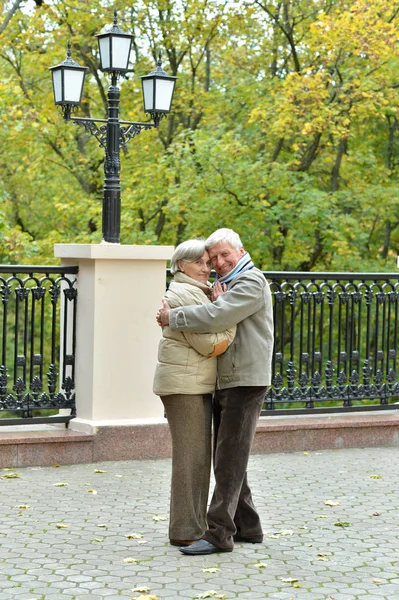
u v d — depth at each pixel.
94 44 20.23
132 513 6.07
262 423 8.23
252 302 5.11
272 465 7.65
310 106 17.84
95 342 7.63
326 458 7.96
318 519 6.02
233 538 5.47
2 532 5.57
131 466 7.50
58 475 7.14
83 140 21.78
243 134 20.58
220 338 5.11
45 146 21.27
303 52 20.52
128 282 7.71
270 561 5.10
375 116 19.86
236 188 18.70
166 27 19.73
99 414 7.67
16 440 7.37
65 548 5.27
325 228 19.22
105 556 5.14
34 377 7.75
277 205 18.89
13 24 20.44
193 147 18.97
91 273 7.64
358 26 17.30
